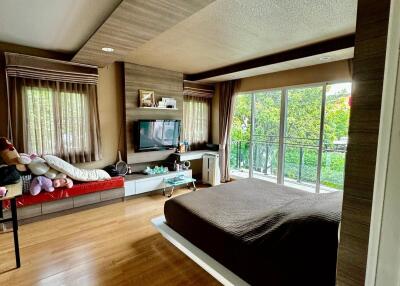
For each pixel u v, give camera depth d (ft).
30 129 10.61
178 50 10.84
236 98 16.60
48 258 7.47
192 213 7.17
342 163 12.67
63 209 10.64
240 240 5.62
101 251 7.91
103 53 10.04
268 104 15.43
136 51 11.04
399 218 1.49
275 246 5.02
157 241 8.59
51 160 10.41
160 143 14.84
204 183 16.63
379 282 1.64
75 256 7.60
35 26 8.11
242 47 10.32
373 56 1.72
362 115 1.81
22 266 7.05
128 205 12.12
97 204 11.75
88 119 12.32
